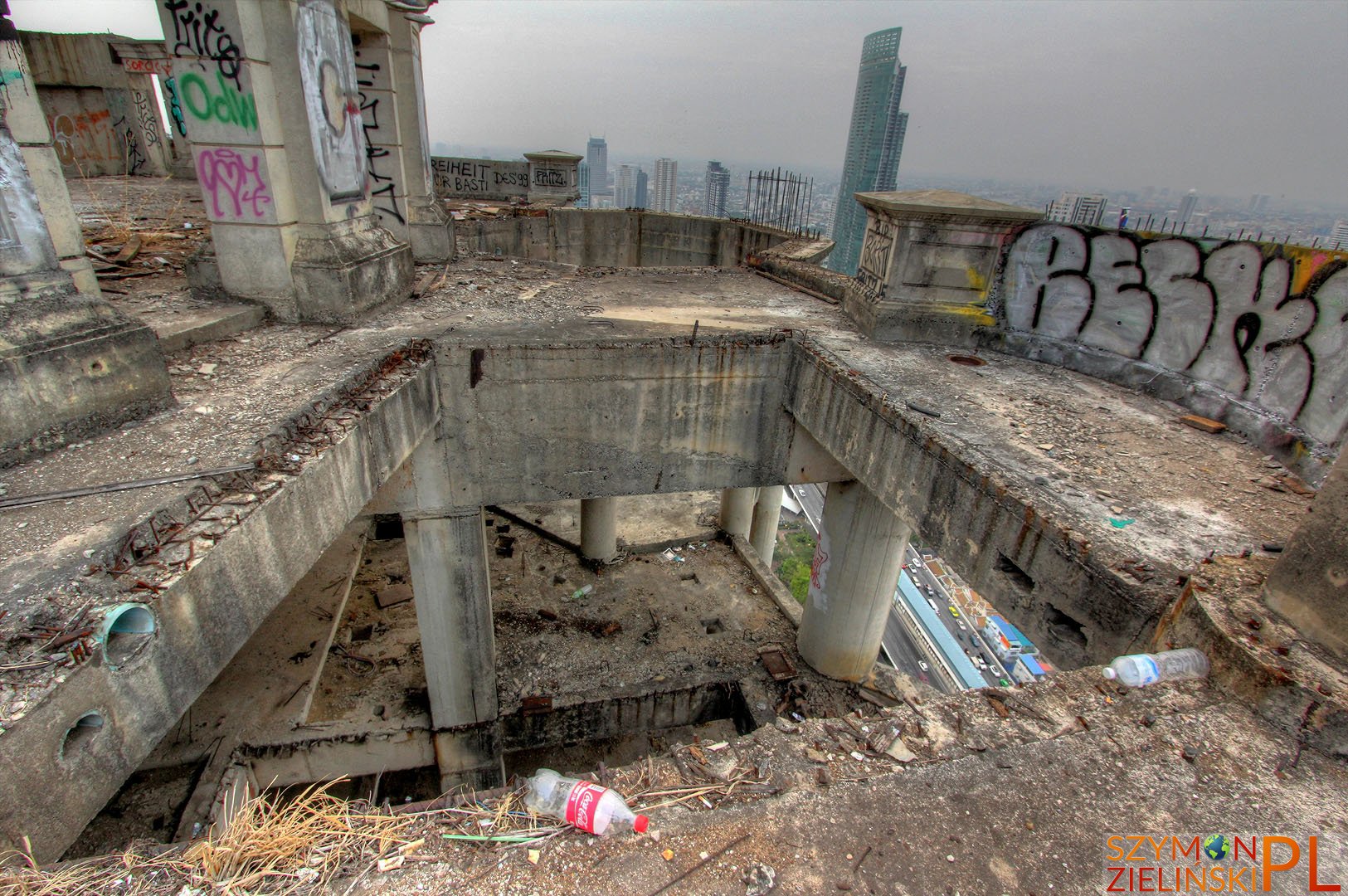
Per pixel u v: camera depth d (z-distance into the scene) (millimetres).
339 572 11148
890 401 5793
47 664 2553
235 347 6328
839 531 8906
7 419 3797
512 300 8852
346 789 8734
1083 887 2104
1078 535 3949
